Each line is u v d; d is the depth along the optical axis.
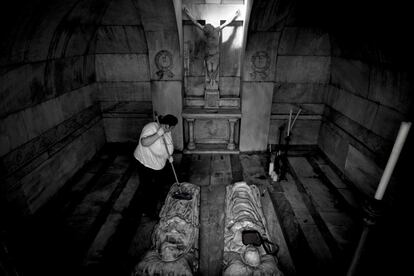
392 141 3.72
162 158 3.92
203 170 5.45
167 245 2.99
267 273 2.71
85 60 5.35
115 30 5.36
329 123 5.72
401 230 3.16
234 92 6.25
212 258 3.33
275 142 6.45
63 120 4.66
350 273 1.95
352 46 4.57
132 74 5.91
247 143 6.13
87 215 4.08
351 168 4.79
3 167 3.30
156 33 5.13
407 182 3.26
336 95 5.44
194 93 6.25
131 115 6.27
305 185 4.88
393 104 3.71
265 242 3.14
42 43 3.81
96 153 6.01
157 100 5.77
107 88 6.03
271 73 5.50
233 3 5.50
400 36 3.31
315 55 5.56
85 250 3.43
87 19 4.65
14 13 2.93
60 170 4.58
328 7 4.68
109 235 3.69
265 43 5.20
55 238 3.62
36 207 3.94
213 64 5.71
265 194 4.62
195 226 3.60
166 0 4.45
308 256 3.33
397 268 3.03
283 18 4.83
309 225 3.87
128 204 4.34
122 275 3.09
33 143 3.87
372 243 3.43
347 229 3.79
